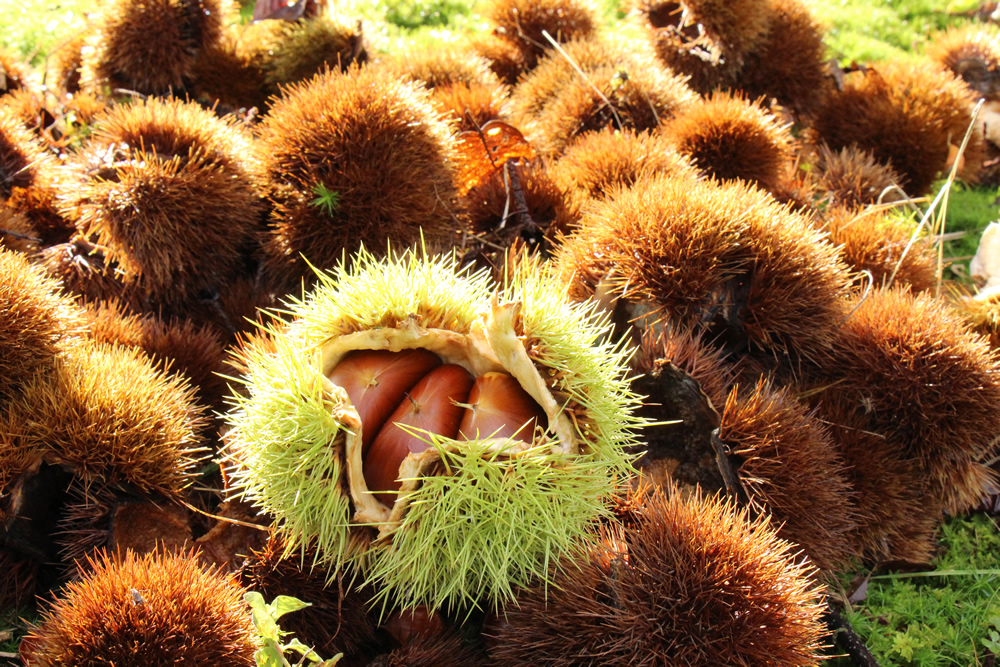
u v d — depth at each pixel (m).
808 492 0.36
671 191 0.40
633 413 0.37
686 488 0.36
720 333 0.40
